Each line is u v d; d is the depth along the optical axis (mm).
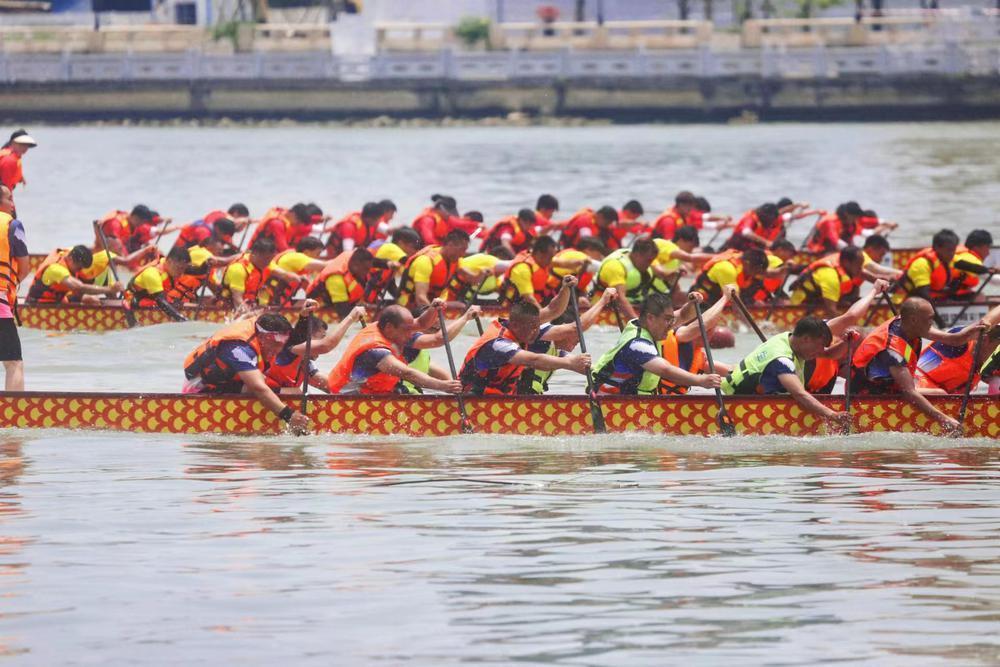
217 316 72000
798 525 34500
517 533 33875
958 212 127375
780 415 45094
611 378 46344
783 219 92188
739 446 44219
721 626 27203
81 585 29891
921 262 69750
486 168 178750
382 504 36844
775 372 44969
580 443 44906
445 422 46000
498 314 69188
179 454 43406
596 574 30516
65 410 47250
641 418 45469
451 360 47250
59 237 113500
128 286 71750
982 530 33906
